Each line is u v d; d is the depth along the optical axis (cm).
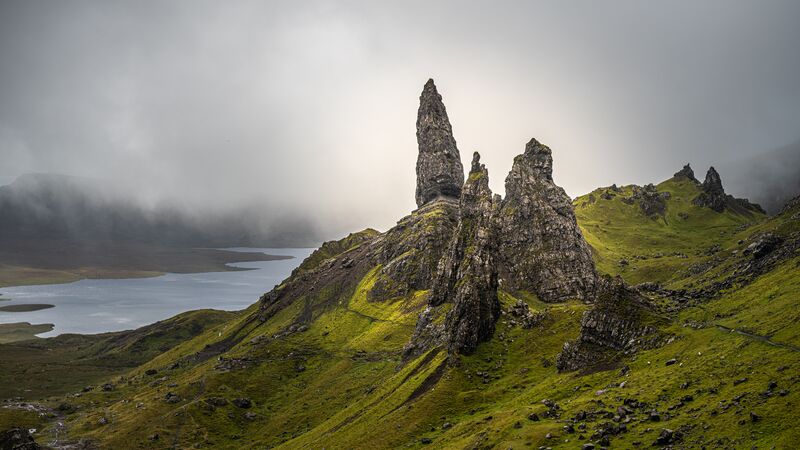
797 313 15662
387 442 19950
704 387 13950
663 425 12769
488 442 15612
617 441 12838
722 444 10881
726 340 16300
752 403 11856
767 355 13938
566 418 15350
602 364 19412
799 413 10631
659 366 16888
